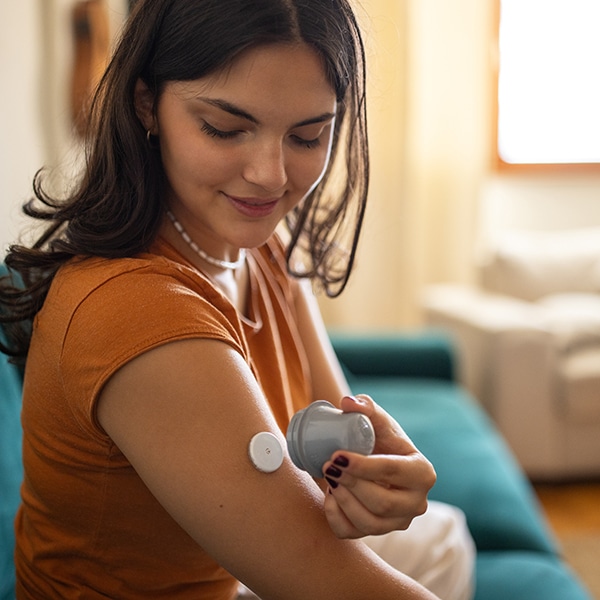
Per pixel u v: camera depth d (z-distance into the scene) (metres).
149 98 0.88
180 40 0.80
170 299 0.78
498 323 3.21
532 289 3.80
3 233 2.18
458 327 3.47
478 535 1.68
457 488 1.87
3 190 2.19
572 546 2.70
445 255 4.31
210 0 0.79
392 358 2.88
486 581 1.47
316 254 1.20
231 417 0.76
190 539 0.90
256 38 0.78
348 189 1.13
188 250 0.98
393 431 0.82
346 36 0.85
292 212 1.24
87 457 0.84
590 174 4.50
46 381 0.84
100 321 0.78
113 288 0.79
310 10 0.80
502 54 4.45
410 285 4.27
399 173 4.20
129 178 0.87
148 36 0.83
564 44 4.45
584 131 4.51
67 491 0.87
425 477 0.77
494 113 4.43
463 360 3.44
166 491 0.76
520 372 3.15
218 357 0.77
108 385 0.77
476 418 2.45
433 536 1.23
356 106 1.05
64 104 2.63
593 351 3.24
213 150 0.83
